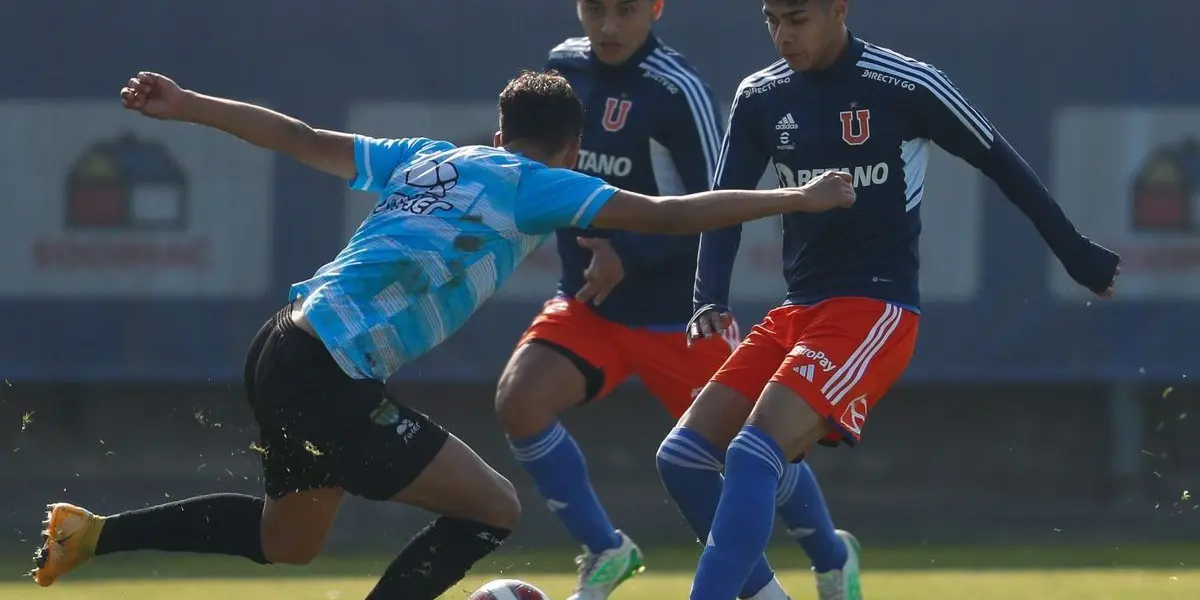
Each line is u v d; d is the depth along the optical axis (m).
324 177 33.94
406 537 34.66
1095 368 34.25
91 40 33.62
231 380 33.88
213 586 23.86
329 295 13.43
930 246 34.34
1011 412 38.91
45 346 33.62
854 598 18.23
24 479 36.84
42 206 33.62
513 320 34.09
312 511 14.11
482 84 34.00
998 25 34.19
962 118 15.06
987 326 34.31
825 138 15.34
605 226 13.43
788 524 17.73
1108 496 38.38
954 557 30.00
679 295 18.97
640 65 19.12
